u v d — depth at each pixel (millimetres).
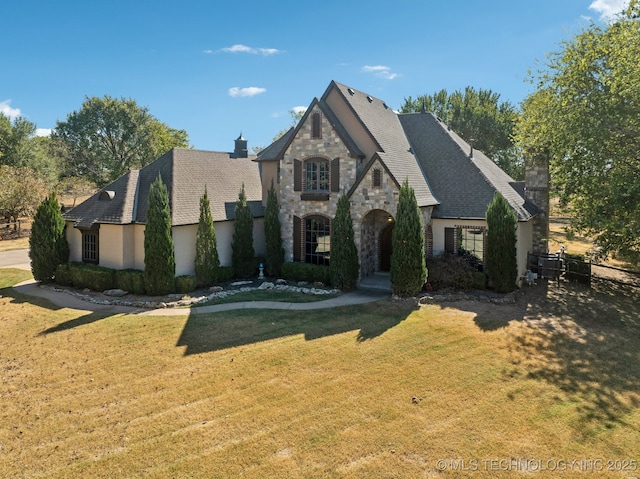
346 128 23672
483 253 21672
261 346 14055
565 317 17047
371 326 16000
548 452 8312
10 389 11078
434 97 56438
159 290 20469
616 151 19594
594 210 19531
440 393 10773
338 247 21281
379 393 10789
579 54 21312
